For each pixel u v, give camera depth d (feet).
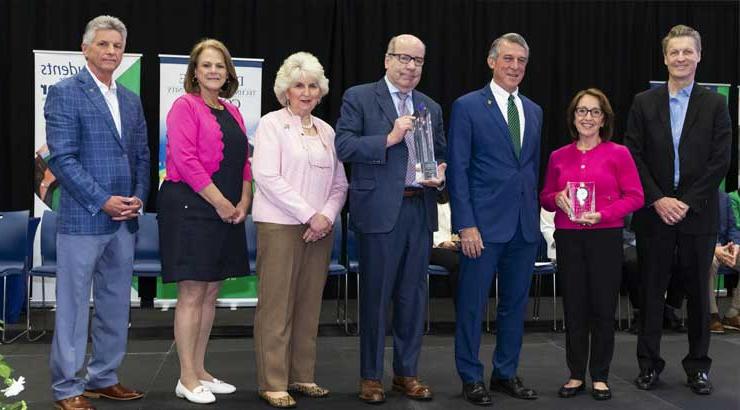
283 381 11.02
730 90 23.89
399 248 10.94
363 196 10.90
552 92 23.50
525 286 11.47
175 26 21.54
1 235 16.84
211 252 10.89
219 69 11.04
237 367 13.74
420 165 10.50
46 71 19.24
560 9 23.26
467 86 23.02
